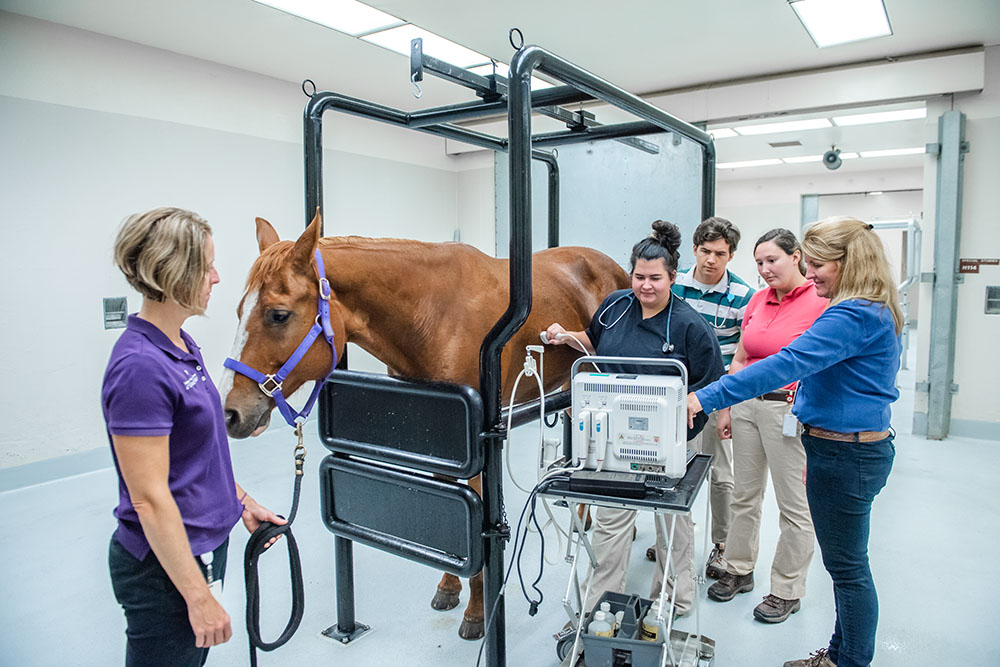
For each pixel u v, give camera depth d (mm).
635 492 1381
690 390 1805
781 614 2193
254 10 3465
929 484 3586
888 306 1550
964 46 4188
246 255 4645
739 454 2295
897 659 1991
